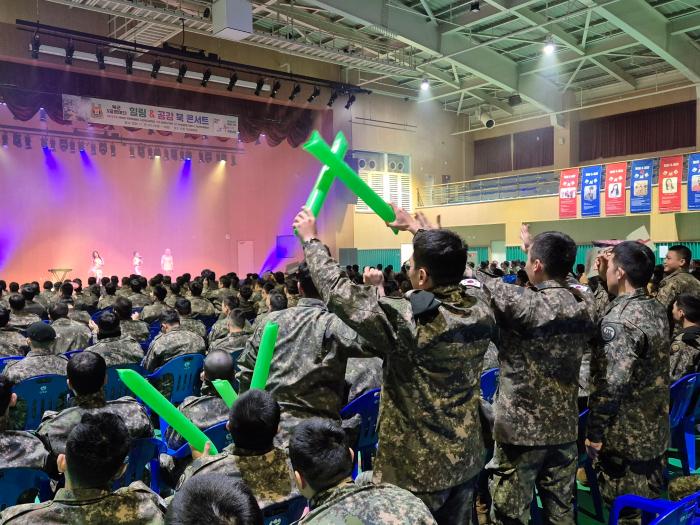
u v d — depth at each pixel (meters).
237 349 4.91
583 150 21.97
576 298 2.31
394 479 1.93
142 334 5.83
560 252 2.34
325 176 1.95
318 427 1.64
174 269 19.52
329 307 1.91
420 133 23.58
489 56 18.64
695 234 16.47
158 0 13.09
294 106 18.83
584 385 3.59
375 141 22.08
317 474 1.58
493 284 2.33
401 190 23.02
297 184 21.69
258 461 2.01
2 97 13.78
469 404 1.97
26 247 16.78
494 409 2.37
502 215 20.56
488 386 4.02
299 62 19.05
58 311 5.61
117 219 18.42
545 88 20.78
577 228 19.38
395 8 15.30
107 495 1.75
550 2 15.07
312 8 15.38
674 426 3.62
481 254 22.09
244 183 20.69
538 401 2.28
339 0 13.94
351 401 3.26
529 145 23.42
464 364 1.92
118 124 14.84
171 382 4.76
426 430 1.90
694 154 15.69
